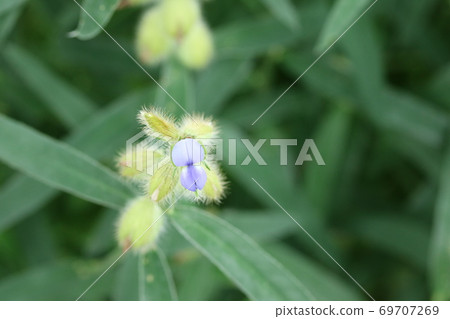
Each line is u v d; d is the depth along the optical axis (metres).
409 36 0.42
